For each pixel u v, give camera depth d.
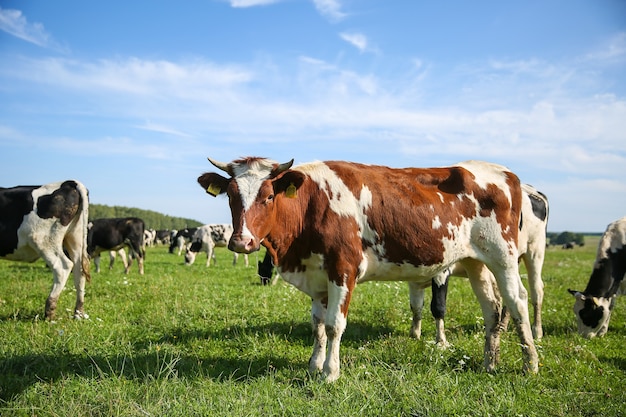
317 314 6.33
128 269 19.95
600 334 9.40
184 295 12.14
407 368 6.03
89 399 5.06
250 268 23.23
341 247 5.94
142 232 19.72
